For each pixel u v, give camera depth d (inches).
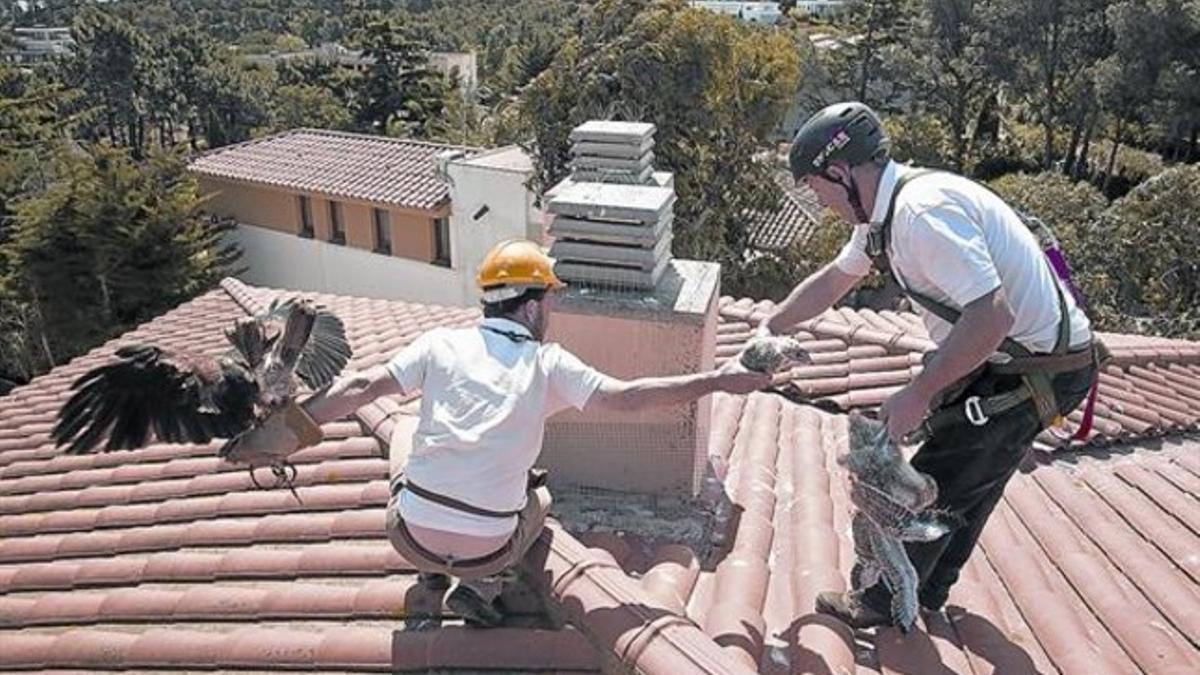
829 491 189.8
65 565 181.9
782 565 156.1
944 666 130.9
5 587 181.3
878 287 649.6
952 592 153.6
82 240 904.9
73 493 219.1
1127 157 1706.4
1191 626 155.3
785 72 810.2
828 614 138.7
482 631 131.3
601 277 155.6
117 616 158.1
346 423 209.3
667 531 157.8
